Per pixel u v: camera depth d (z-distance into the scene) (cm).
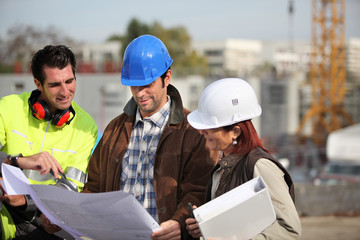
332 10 5541
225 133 274
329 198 1164
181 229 290
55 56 306
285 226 247
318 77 5284
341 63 5347
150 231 259
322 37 5497
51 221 287
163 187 303
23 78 3969
